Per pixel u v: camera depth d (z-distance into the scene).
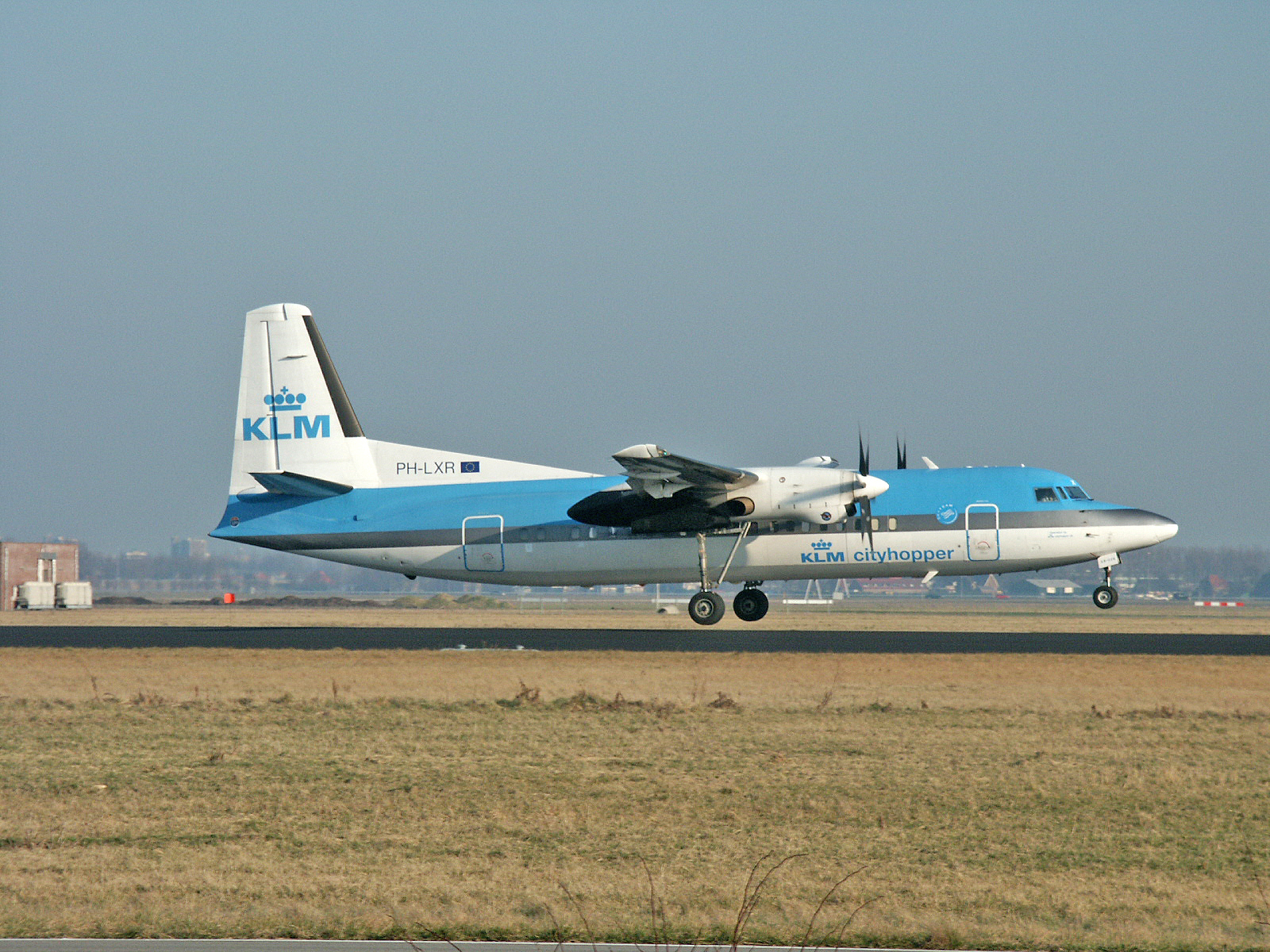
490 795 52.69
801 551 118.88
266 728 70.50
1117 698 78.88
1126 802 50.91
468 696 82.31
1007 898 37.34
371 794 52.88
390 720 73.12
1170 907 36.44
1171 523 118.50
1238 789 53.22
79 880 39.16
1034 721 71.06
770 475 114.69
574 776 56.56
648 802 51.19
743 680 87.81
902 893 37.91
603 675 90.75
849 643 111.81
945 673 90.31
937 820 47.94
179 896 37.22
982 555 118.50
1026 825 47.12
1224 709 74.62
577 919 34.66
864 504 117.75
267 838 45.31
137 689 86.81
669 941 32.66
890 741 65.06
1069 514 117.94
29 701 81.25
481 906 36.00
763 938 32.94
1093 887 38.69
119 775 57.12
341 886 38.50
